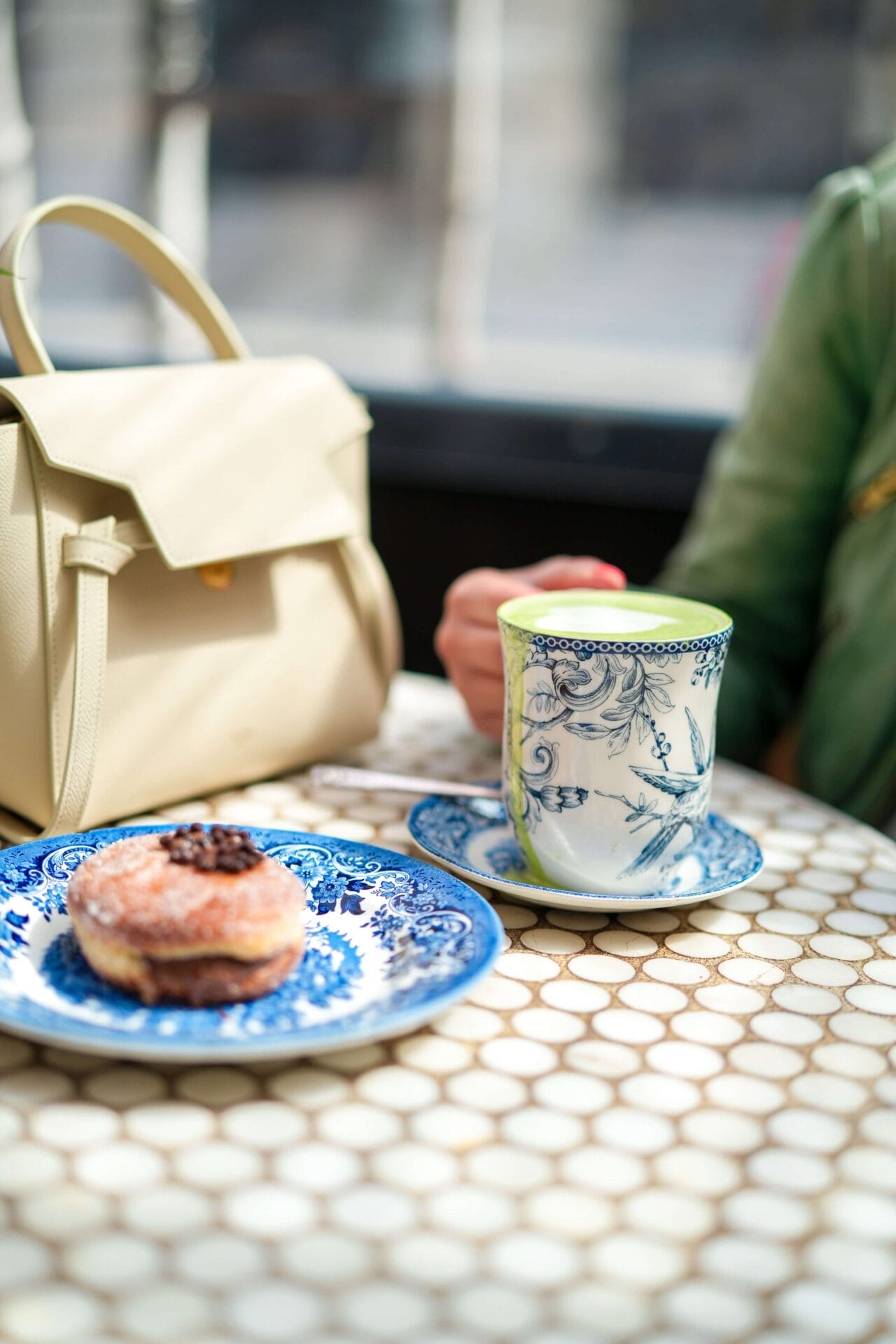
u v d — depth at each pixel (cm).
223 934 43
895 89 149
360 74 175
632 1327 31
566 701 53
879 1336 31
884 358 96
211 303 73
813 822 70
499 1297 32
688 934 54
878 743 92
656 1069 43
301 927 46
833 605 98
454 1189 36
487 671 75
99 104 193
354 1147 38
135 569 62
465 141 173
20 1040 43
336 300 188
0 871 50
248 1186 36
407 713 86
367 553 76
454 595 78
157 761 63
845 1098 42
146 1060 42
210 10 180
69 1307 31
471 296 179
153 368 66
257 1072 42
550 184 172
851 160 157
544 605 59
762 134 161
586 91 166
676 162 167
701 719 54
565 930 54
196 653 64
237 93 183
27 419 58
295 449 67
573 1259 34
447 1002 41
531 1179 37
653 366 171
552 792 54
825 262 100
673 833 54
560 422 157
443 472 164
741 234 168
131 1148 37
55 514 58
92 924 43
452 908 49
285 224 187
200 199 192
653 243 172
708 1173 38
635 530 158
